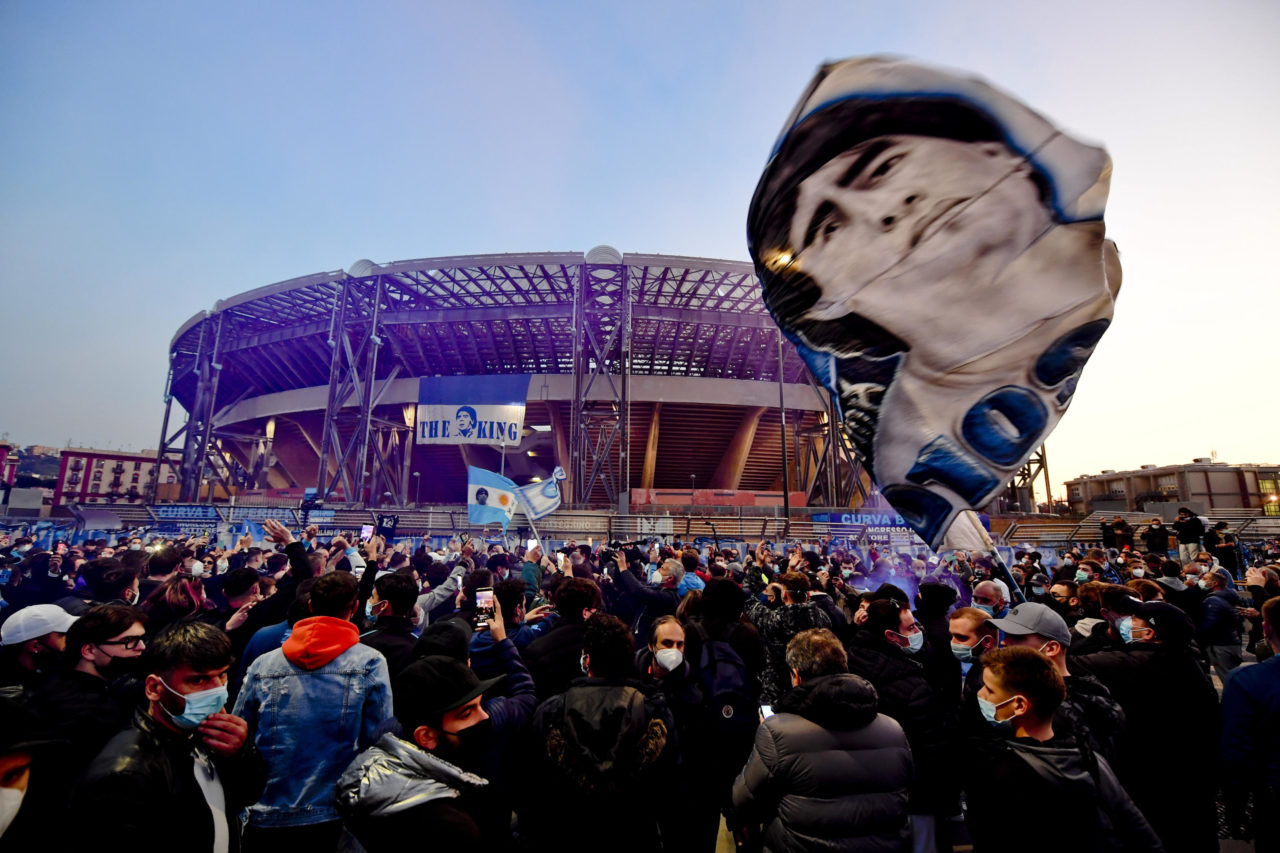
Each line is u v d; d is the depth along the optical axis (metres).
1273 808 3.08
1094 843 2.29
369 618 5.40
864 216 3.17
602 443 50.28
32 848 1.98
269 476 66.56
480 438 30.73
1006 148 2.88
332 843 2.88
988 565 12.72
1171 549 22.14
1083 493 98.12
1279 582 7.83
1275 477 77.06
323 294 48.50
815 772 2.57
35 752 1.86
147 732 2.23
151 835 2.01
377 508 33.47
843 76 3.01
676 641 3.78
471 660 3.96
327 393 53.72
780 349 40.66
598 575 9.73
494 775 3.03
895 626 3.93
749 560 10.62
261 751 2.94
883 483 3.40
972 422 3.22
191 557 8.27
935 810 3.54
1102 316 2.96
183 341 57.91
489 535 29.48
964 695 3.42
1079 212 2.88
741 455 55.44
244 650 4.12
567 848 2.50
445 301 48.81
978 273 3.07
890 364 3.31
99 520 26.14
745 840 3.26
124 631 2.99
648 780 2.61
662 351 55.56
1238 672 3.30
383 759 2.19
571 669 4.16
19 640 3.03
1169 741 3.59
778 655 4.57
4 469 91.25
